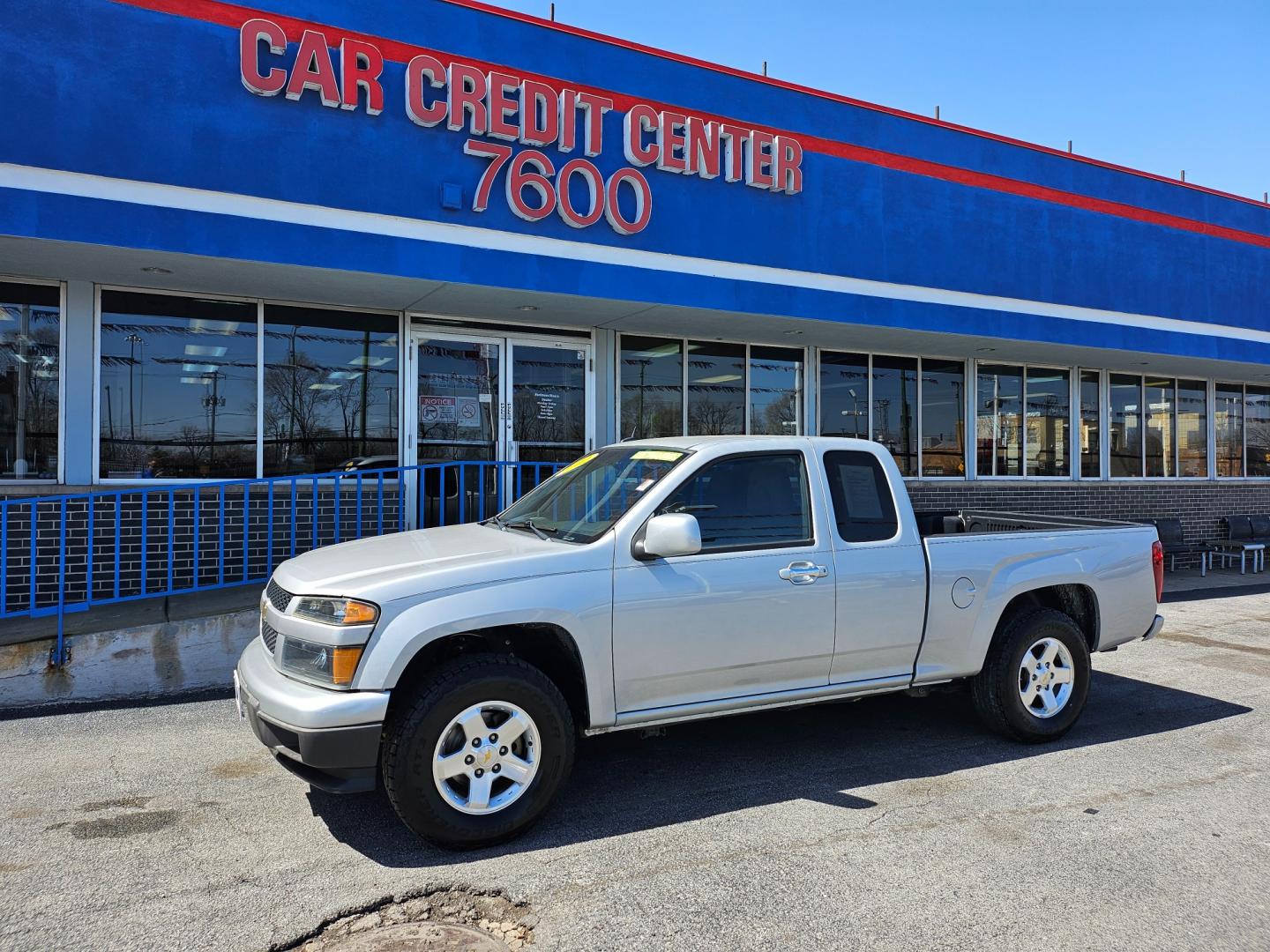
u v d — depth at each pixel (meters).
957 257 11.30
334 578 3.99
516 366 9.92
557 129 8.70
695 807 4.39
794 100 10.21
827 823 4.20
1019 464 13.63
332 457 8.85
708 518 4.55
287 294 8.39
